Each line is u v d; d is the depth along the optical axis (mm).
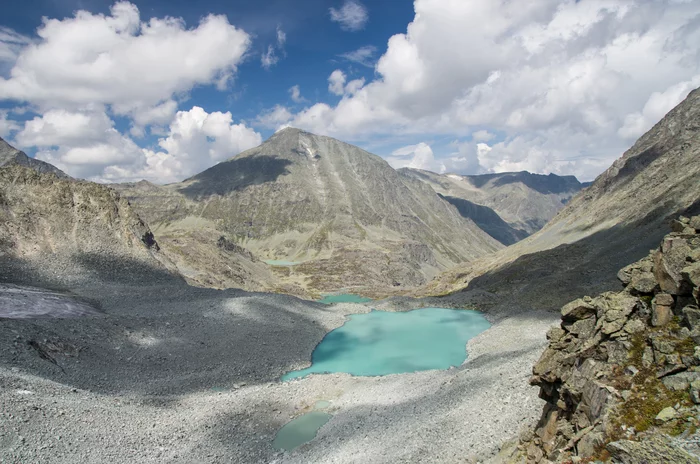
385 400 53062
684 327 20297
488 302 117938
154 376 59344
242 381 63344
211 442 44156
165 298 94250
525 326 83250
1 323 54438
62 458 34156
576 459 18234
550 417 24484
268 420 50812
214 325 81688
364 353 81625
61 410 39969
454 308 121562
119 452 38000
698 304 19859
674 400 17859
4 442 32750
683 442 15367
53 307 72250
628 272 25656
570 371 24125
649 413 17891
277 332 86125
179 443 42750
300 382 64375
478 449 30891
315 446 42719
